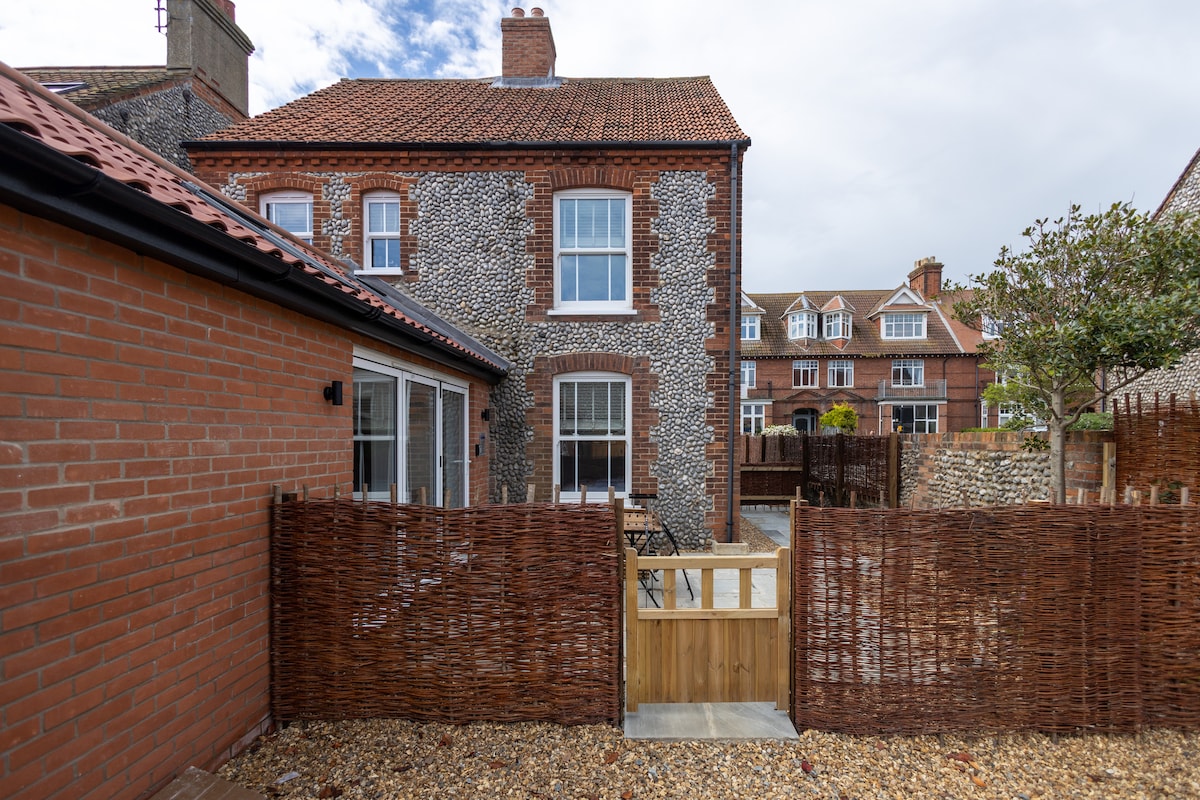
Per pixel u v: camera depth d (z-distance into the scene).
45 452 1.99
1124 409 5.57
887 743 3.18
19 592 1.90
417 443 5.62
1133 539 3.22
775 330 30.14
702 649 3.60
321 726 3.28
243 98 10.91
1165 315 4.84
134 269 2.36
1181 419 4.93
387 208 8.71
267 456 3.25
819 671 3.26
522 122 9.25
